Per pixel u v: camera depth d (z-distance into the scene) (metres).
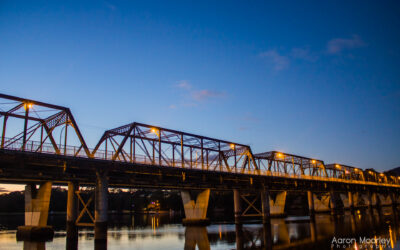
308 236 55.94
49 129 49.47
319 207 136.62
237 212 76.62
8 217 179.50
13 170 41.75
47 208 50.84
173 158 68.19
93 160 48.22
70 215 51.12
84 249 45.25
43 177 44.78
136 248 47.44
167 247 48.00
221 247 46.56
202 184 69.31
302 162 113.88
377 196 146.12
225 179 73.50
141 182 56.59
